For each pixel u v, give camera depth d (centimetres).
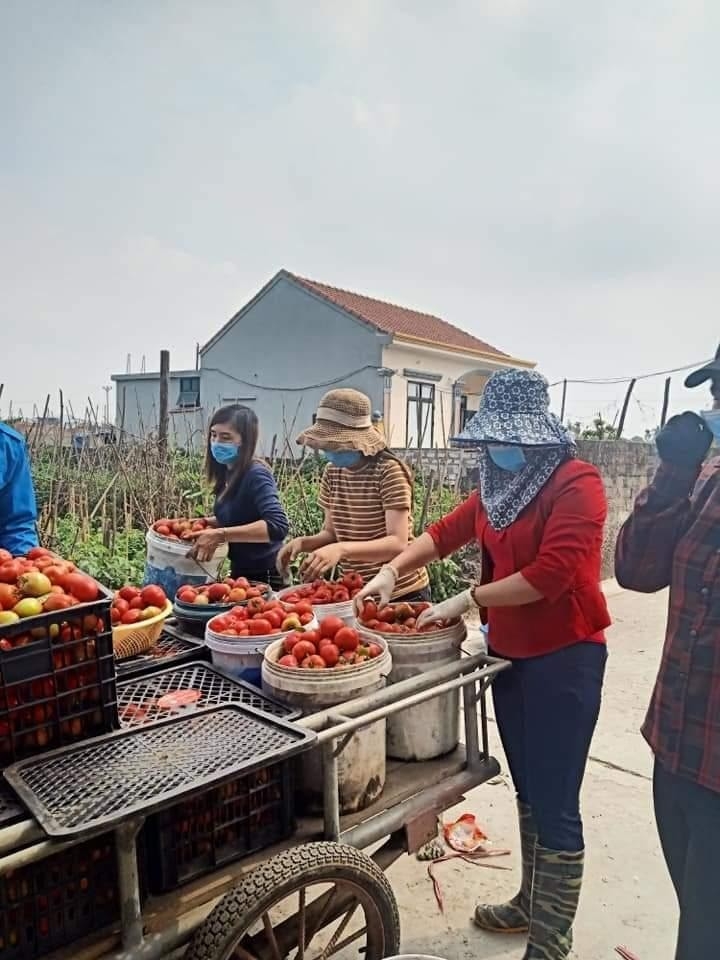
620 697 478
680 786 165
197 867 165
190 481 928
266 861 161
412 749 227
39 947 143
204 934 149
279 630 225
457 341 2448
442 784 216
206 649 236
